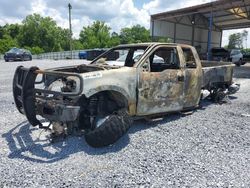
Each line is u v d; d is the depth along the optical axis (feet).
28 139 15.29
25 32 299.38
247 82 43.09
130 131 17.01
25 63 80.02
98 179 11.06
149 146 14.67
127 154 13.60
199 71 21.03
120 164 12.46
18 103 15.99
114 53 22.30
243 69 71.51
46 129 15.58
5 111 21.03
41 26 301.02
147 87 16.85
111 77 15.06
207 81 23.97
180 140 15.69
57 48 308.19
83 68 17.61
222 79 26.30
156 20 98.12
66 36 312.71
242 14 100.42
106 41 313.12
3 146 14.25
